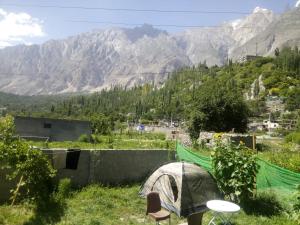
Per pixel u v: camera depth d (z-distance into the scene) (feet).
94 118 205.36
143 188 40.96
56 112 496.64
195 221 35.45
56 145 105.19
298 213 32.24
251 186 40.01
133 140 149.69
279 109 428.15
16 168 39.52
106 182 50.67
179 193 35.50
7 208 37.96
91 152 49.55
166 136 187.62
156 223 35.14
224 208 31.32
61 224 34.37
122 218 37.81
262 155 72.49
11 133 40.52
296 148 97.45
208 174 38.24
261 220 36.86
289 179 40.81
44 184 41.73
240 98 131.23
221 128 127.13
